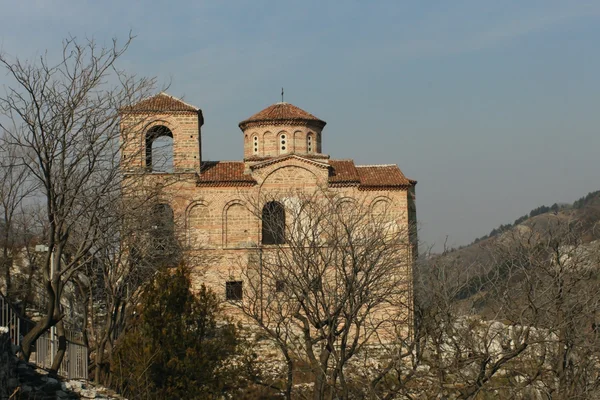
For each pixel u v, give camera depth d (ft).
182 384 114.21
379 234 136.87
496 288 102.73
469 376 101.81
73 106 98.27
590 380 100.37
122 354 111.65
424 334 102.99
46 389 84.69
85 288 139.54
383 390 118.32
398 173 183.32
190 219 175.63
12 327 95.30
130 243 125.90
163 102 181.06
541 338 94.43
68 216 105.81
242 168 183.52
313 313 112.47
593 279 101.30
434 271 111.24
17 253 167.84
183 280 123.75
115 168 106.63
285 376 141.59
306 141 188.24
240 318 166.50
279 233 157.38
